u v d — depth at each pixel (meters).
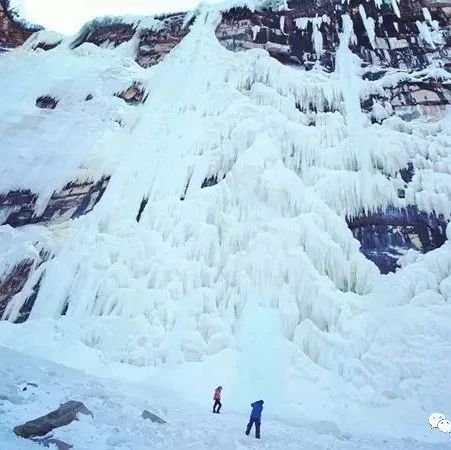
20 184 20.09
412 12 23.64
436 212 17.62
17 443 5.68
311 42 23.52
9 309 16.36
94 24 27.88
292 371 13.66
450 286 15.60
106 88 23.64
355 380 13.48
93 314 15.64
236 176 17.98
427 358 13.93
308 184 18.47
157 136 20.95
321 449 9.05
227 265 16.09
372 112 20.48
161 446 7.27
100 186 19.78
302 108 20.92
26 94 23.86
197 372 13.68
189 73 23.09
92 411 7.89
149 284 15.89
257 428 9.05
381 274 16.28
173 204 18.03
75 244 17.77
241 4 25.16
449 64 21.61
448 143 19.22
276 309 14.98
